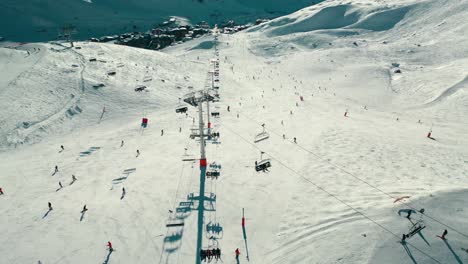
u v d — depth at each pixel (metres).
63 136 54.31
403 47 124.19
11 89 63.50
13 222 31.16
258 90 86.94
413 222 24.89
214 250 26.38
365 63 114.38
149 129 55.72
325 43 148.25
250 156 43.88
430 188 31.22
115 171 41.09
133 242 28.25
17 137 51.62
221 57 136.25
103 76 76.88
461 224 23.89
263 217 30.84
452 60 102.81
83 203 34.19
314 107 71.06
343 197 32.09
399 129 55.78
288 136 51.12
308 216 29.88
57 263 26.09
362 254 23.11
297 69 115.19
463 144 48.12
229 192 35.19
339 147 45.81
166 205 33.19
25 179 39.78
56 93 66.00
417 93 82.69
